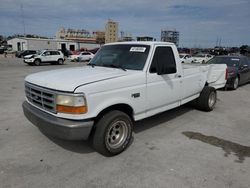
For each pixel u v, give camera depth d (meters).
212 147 4.54
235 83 11.09
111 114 3.96
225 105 7.95
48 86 3.78
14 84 11.83
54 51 29.62
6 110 6.80
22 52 44.38
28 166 3.72
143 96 4.51
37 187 3.20
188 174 3.56
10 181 3.32
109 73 4.29
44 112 3.96
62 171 3.60
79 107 3.55
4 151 4.20
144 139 4.85
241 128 5.66
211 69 7.32
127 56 4.91
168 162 3.92
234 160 4.04
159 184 3.31
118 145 4.13
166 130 5.40
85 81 3.75
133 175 3.52
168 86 5.11
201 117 6.45
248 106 7.87
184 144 4.64
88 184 3.29
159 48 4.92
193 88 6.23
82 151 4.25
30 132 5.08
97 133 3.90
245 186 3.30
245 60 12.50
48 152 4.19
